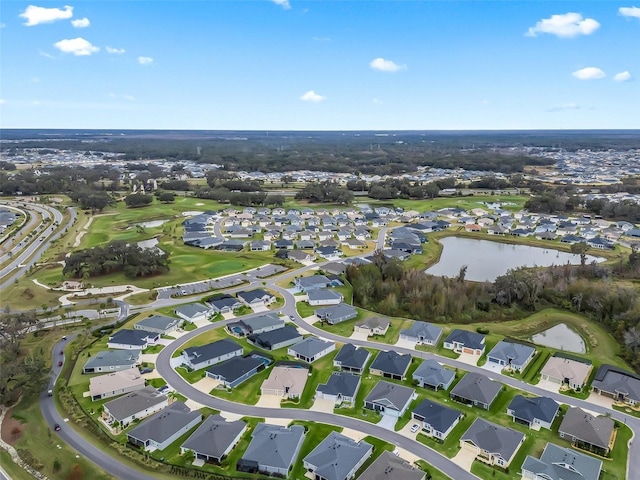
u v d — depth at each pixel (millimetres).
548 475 69750
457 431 82562
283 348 113312
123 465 73812
